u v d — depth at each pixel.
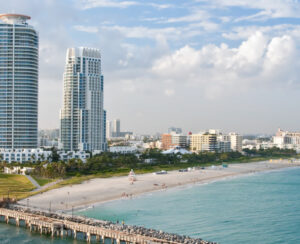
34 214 173.00
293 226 174.62
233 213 198.75
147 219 183.50
